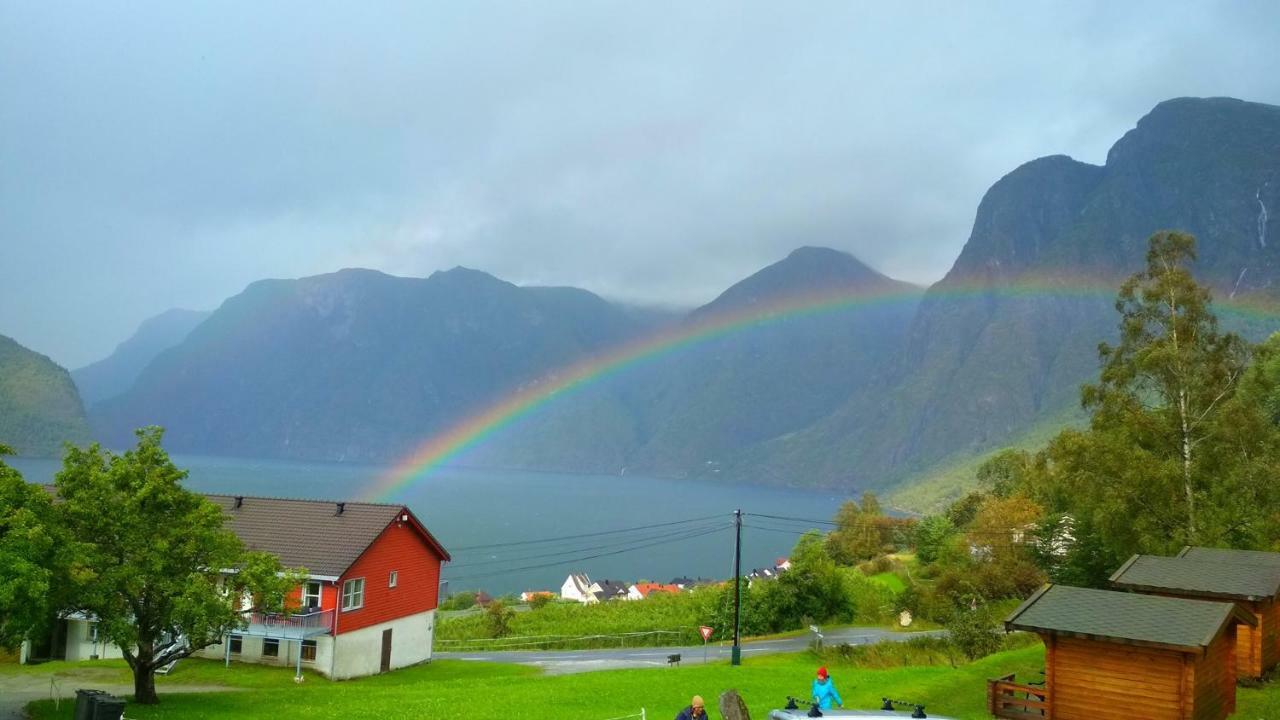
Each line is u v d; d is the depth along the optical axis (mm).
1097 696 28969
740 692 38812
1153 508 51656
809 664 54406
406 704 34344
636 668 52031
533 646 74562
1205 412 53188
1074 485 54531
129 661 32125
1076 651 29516
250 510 52312
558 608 95375
